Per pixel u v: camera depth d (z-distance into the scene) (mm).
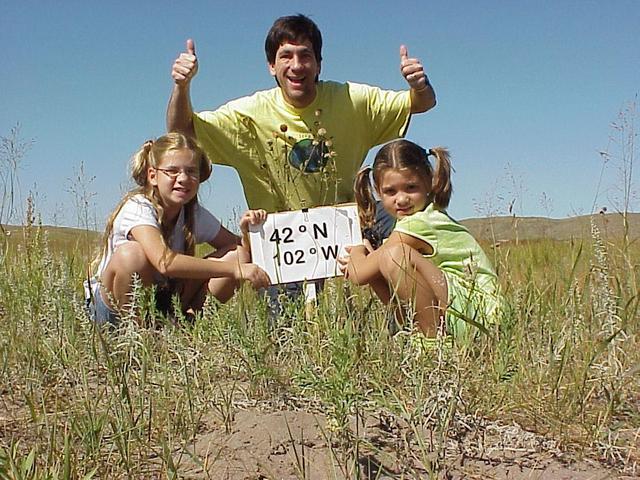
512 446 2148
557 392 2275
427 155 3006
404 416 2086
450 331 2621
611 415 2266
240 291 2881
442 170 2975
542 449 2143
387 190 2980
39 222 3166
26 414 2297
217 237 3385
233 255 3209
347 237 3113
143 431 2145
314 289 3080
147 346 2393
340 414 1945
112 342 2479
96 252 3279
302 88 3436
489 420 2244
